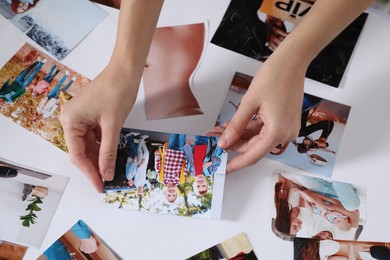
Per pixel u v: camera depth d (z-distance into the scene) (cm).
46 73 67
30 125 63
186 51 71
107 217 58
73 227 57
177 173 60
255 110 60
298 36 61
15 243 55
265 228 59
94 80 60
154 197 59
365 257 58
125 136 61
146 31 61
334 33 63
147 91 66
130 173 60
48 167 60
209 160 61
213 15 74
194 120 65
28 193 58
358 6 62
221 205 59
